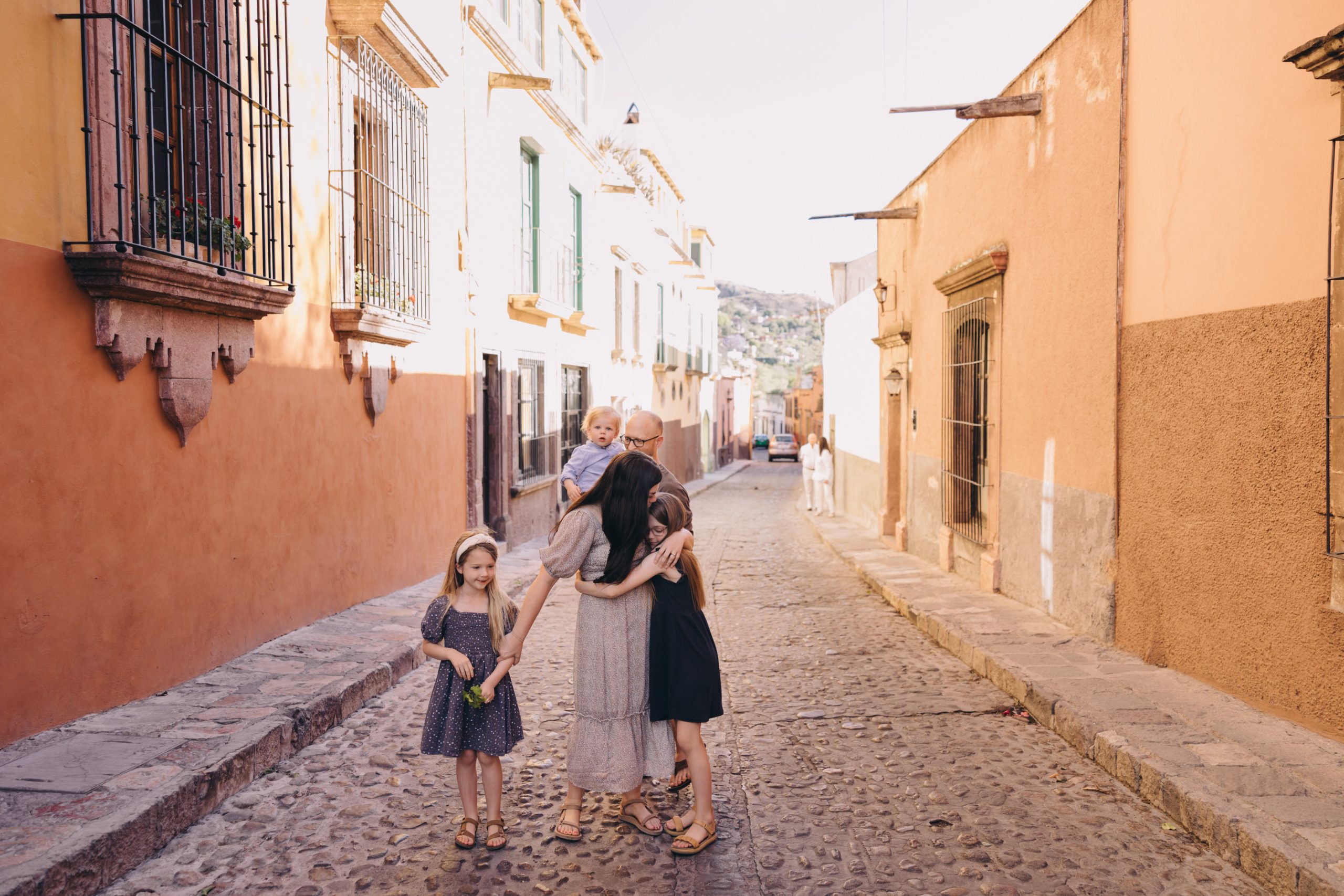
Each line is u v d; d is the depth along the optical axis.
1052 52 7.74
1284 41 4.73
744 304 194.38
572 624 8.32
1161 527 5.99
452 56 10.04
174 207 5.22
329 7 7.15
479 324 11.34
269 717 4.67
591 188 17.42
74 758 4.02
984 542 9.65
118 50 4.70
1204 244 5.45
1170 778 4.08
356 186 7.52
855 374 19.23
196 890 3.34
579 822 3.91
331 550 7.26
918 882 3.51
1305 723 4.66
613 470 3.88
